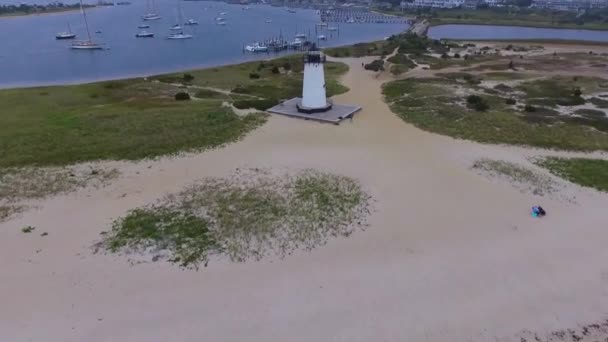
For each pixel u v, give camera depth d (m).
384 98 53.94
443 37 134.62
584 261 21.05
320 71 43.16
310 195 27.17
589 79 65.31
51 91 57.56
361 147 35.88
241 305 18.11
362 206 25.94
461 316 17.62
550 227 23.98
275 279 19.66
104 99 53.06
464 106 49.12
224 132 39.06
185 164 32.44
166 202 26.62
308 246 22.08
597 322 17.39
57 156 33.28
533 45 112.69
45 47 115.56
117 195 27.69
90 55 105.19
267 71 76.56
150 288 19.05
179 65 93.31
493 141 37.91
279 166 31.75
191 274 19.97
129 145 35.66
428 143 37.09
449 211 25.52
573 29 152.62
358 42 126.69
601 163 33.34
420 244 22.31
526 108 47.88
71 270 20.19
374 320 17.39
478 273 20.14
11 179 29.58
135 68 89.81
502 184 29.17
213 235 22.97
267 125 41.59
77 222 24.44
